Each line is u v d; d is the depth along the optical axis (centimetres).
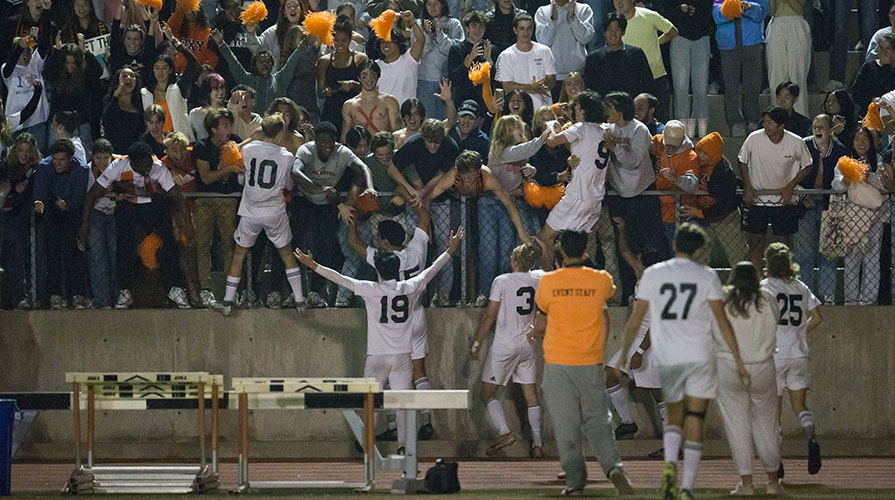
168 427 4519
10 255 4453
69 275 4472
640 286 3067
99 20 5319
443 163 4391
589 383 3216
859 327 4547
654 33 5284
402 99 5025
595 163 4272
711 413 4541
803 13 5609
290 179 4347
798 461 4347
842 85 5575
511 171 4397
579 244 3231
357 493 3459
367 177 4269
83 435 4494
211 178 4381
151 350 4469
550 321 3256
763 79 5628
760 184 4491
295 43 5106
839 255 4512
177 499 3331
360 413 4478
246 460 3475
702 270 3028
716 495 3403
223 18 5284
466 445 4488
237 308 4488
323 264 4450
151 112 4544
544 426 4522
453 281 4547
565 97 4784
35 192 4350
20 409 3556
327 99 4928
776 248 3831
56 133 4525
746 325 3284
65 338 4462
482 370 4522
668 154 4456
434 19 5216
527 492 3466
